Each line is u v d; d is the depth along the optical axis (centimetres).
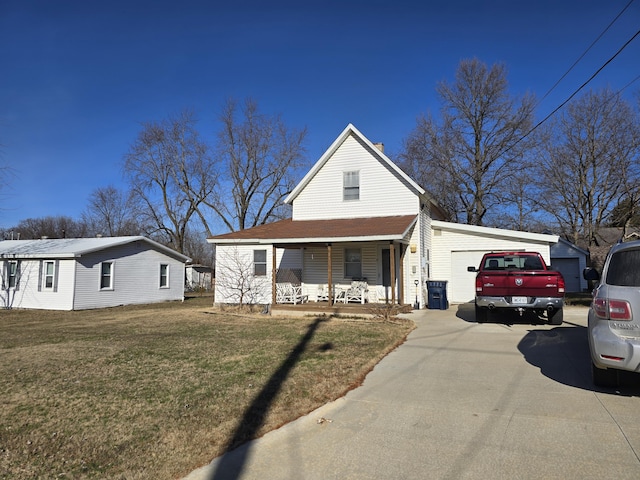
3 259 2200
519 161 3072
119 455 392
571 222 3027
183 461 378
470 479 335
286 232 1534
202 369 690
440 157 3316
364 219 1648
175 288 2631
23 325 1404
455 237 1873
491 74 3147
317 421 465
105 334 1112
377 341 908
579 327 1044
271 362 728
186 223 4109
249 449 399
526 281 1059
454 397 538
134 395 561
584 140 2866
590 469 345
